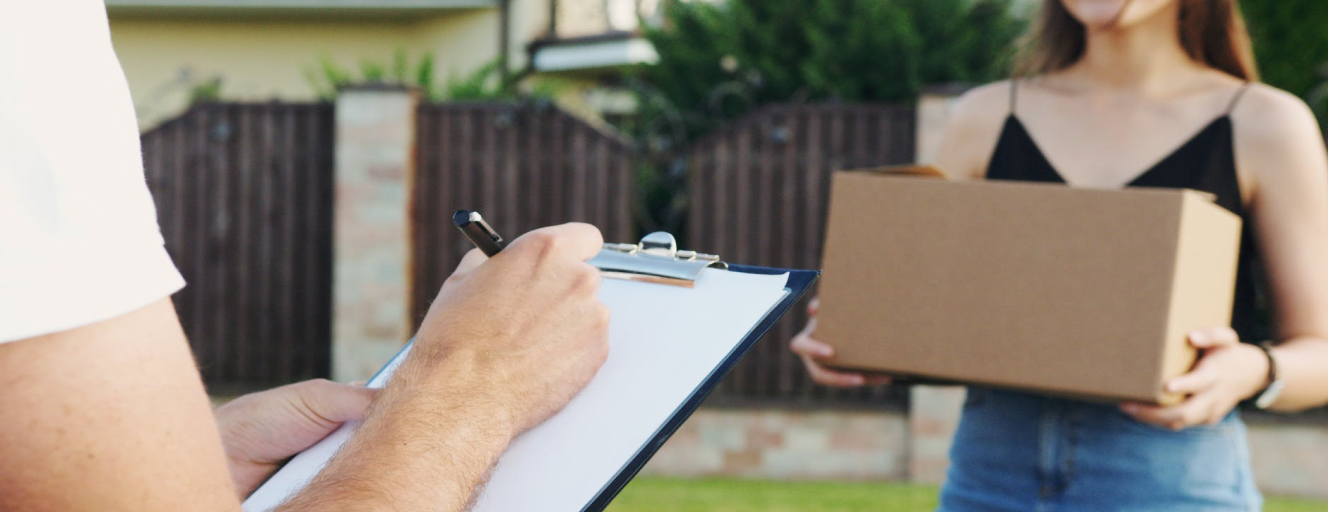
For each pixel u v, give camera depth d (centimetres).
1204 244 145
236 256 637
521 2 1081
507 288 81
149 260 55
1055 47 181
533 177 611
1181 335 142
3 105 51
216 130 636
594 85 1107
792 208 585
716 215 590
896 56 625
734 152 589
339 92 600
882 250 160
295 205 634
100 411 51
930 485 553
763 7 672
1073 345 145
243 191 637
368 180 599
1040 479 157
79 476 51
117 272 53
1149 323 140
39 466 50
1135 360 140
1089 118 170
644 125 703
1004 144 178
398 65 843
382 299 600
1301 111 157
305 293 634
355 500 66
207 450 57
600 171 607
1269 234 157
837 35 647
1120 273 142
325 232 633
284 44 1123
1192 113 162
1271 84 595
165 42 1128
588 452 80
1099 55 170
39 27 53
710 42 686
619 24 1088
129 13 1115
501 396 77
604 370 85
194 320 639
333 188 632
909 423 564
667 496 503
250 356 636
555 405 82
